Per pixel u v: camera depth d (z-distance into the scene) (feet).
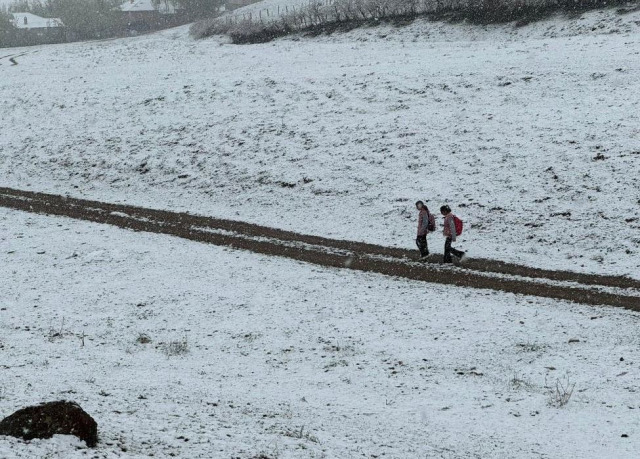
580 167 106.11
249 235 106.83
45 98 197.57
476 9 233.76
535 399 47.80
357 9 275.80
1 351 60.18
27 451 26.71
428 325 67.97
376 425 43.29
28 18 622.13
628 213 93.61
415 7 258.98
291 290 81.20
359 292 79.66
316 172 125.80
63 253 100.01
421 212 90.99
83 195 136.67
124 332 69.15
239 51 233.76
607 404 45.88
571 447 39.01
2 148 170.19
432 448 38.22
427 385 52.47
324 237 104.12
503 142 118.73
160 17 554.05
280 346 63.93
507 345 61.11
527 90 134.82
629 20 187.73
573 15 207.10
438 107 137.28
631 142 108.27
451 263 89.40
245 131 147.64
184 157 143.74
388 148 126.82
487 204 104.58
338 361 58.90
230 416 41.29
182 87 181.78
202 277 87.40
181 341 65.98
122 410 39.27
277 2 410.31
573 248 90.22
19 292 84.28
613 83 128.36
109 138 160.45
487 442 40.19
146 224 114.93
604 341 60.03
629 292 74.28
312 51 211.61
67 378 50.21
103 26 547.49
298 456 31.89
